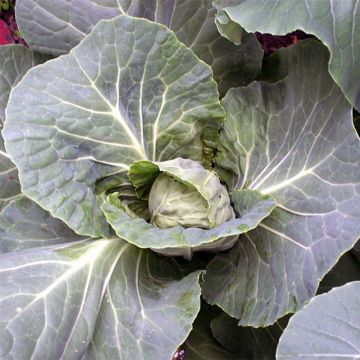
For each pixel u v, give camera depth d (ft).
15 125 1.99
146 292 2.06
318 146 2.04
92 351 1.90
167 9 2.37
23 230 2.23
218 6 2.04
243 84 2.48
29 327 1.77
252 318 2.08
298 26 1.78
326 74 2.08
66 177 2.06
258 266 2.15
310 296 1.91
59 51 2.41
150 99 2.22
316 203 2.00
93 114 2.10
